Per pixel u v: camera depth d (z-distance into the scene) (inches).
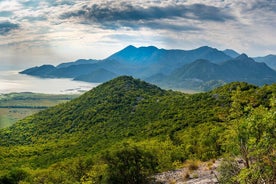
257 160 789.9
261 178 768.3
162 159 2466.8
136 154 2176.4
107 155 2193.7
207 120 4606.3
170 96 7721.5
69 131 7637.8
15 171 3287.4
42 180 2957.7
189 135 3841.0
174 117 5413.4
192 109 5378.9
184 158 2824.8
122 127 6412.4
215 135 2458.2
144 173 2151.8
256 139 798.5
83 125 7593.5
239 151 1049.5
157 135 4810.5
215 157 2303.2
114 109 7760.8
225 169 1087.6
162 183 1920.5
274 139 748.0
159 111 6304.1
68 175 2869.1
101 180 2241.6
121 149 2186.3
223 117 1159.6
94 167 2652.6
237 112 1106.1
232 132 1062.4
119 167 2148.1
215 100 5300.2
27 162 5221.5
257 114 823.1
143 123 6038.4
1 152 5890.8
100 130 6845.5
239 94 1213.7
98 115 7780.5
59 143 6569.9
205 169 1811.0
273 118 738.8
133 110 7450.8
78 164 2933.1
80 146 5816.9
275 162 766.5
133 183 2153.1
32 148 6318.9
